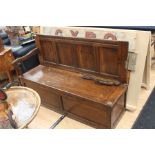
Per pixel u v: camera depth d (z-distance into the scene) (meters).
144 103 2.47
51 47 2.56
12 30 3.16
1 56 2.71
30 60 3.03
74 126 2.24
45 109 2.56
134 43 2.01
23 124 1.63
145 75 2.60
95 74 2.32
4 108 1.62
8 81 3.05
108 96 1.99
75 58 2.39
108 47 2.04
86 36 2.33
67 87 2.21
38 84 2.37
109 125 2.03
